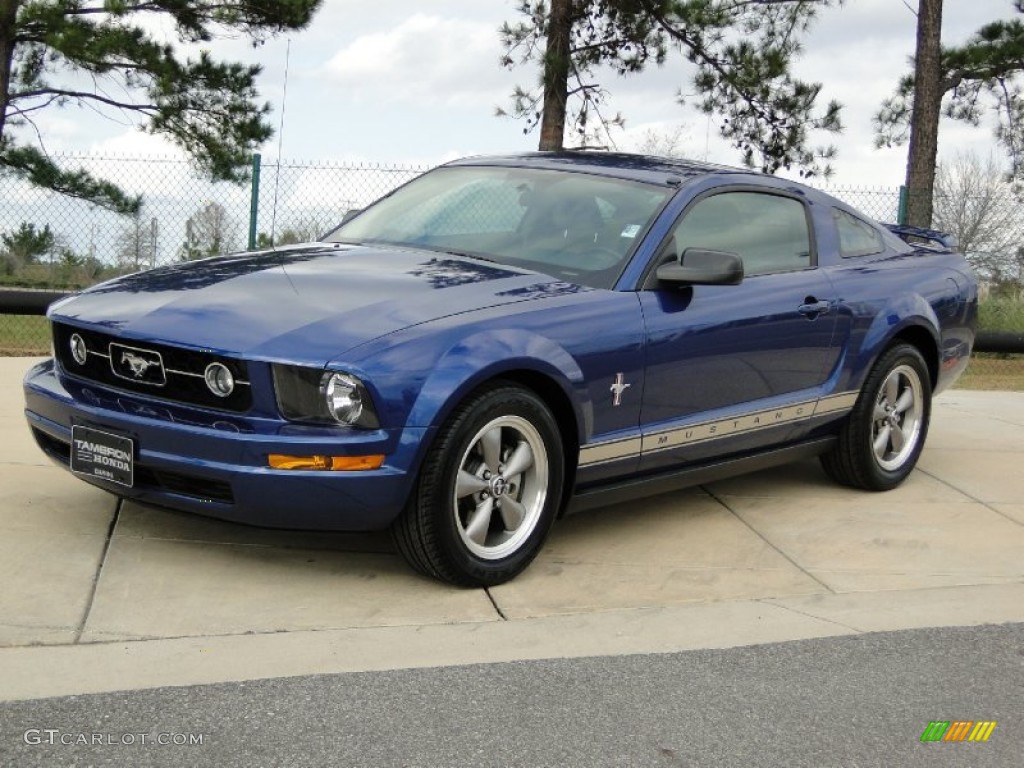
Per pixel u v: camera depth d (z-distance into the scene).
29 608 4.14
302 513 4.25
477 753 3.33
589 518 5.74
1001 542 5.76
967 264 7.29
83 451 4.57
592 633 4.31
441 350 4.33
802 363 5.88
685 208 5.41
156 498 4.43
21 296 10.53
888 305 6.34
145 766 3.15
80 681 3.64
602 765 3.31
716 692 3.86
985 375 13.27
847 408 6.21
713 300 5.37
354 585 4.59
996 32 19.14
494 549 4.64
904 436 6.62
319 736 3.38
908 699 3.89
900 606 4.82
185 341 4.27
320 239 5.75
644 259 5.14
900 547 5.60
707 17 14.82
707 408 5.39
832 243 6.30
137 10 17.98
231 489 4.24
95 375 4.60
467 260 5.18
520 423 4.60
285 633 4.11
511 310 4.63
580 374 4.73
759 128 15.77
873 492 6.53
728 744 3.49
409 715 3.55
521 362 4.50
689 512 5.96
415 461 4.27
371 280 4.78
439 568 4.48
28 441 6.33
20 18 17.31
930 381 6.76
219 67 18.05
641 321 5.00
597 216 5.35
